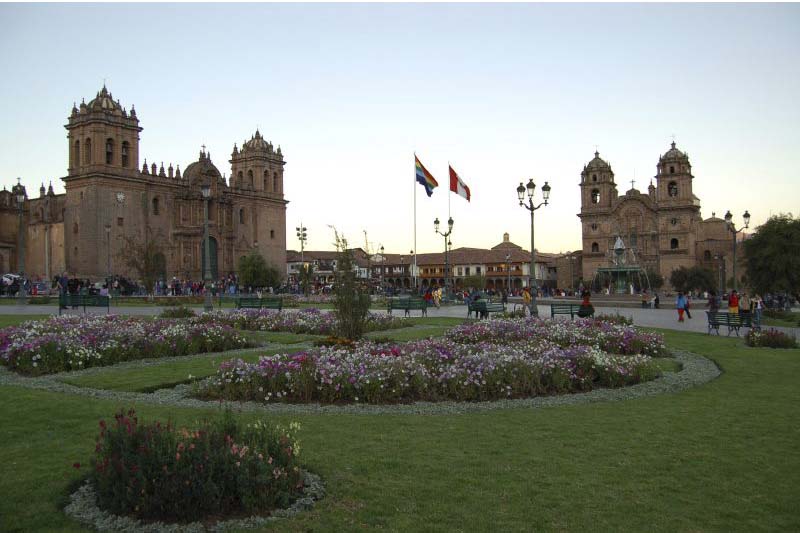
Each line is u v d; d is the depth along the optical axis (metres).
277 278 100.44
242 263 95.81
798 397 15.12
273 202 116.06
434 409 13.93
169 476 7.66
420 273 151.25
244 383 15.05
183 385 16.55
